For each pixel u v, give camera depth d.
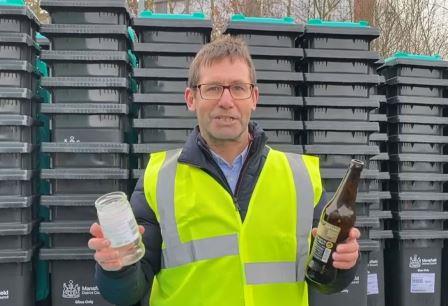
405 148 3.08
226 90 1.66
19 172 2.44
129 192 2.68
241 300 1.60
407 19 8.91
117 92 2.61
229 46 1.70
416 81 3.04
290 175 1.75
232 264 1.62
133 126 2.64
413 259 3.03
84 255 2.53
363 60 2.83
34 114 2.62
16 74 2.47
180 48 2.66
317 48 2.82
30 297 2.52
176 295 1.65
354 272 1.66
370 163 3.08
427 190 3.08
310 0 8.74
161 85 2.67
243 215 1.68
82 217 2.57
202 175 1.70
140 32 2.68
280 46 2.79
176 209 1.68
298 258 1.69
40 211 2.71
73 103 2.58
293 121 2.76
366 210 2.84
